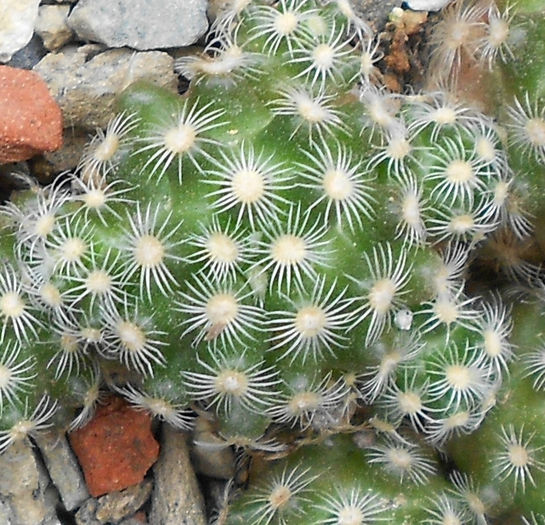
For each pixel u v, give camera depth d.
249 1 0.11
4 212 0.11
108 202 0.11
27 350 0.11
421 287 0.11
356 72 0.11
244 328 0.11
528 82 0.11
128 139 0.11
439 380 0.11
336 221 0.11
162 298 0.11
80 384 0.11
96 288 0.11
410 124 0.11
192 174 0.11
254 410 0.11
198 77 0.11
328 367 0.11
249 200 0.11
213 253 0.11
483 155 0.11
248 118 0.11
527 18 0.11
